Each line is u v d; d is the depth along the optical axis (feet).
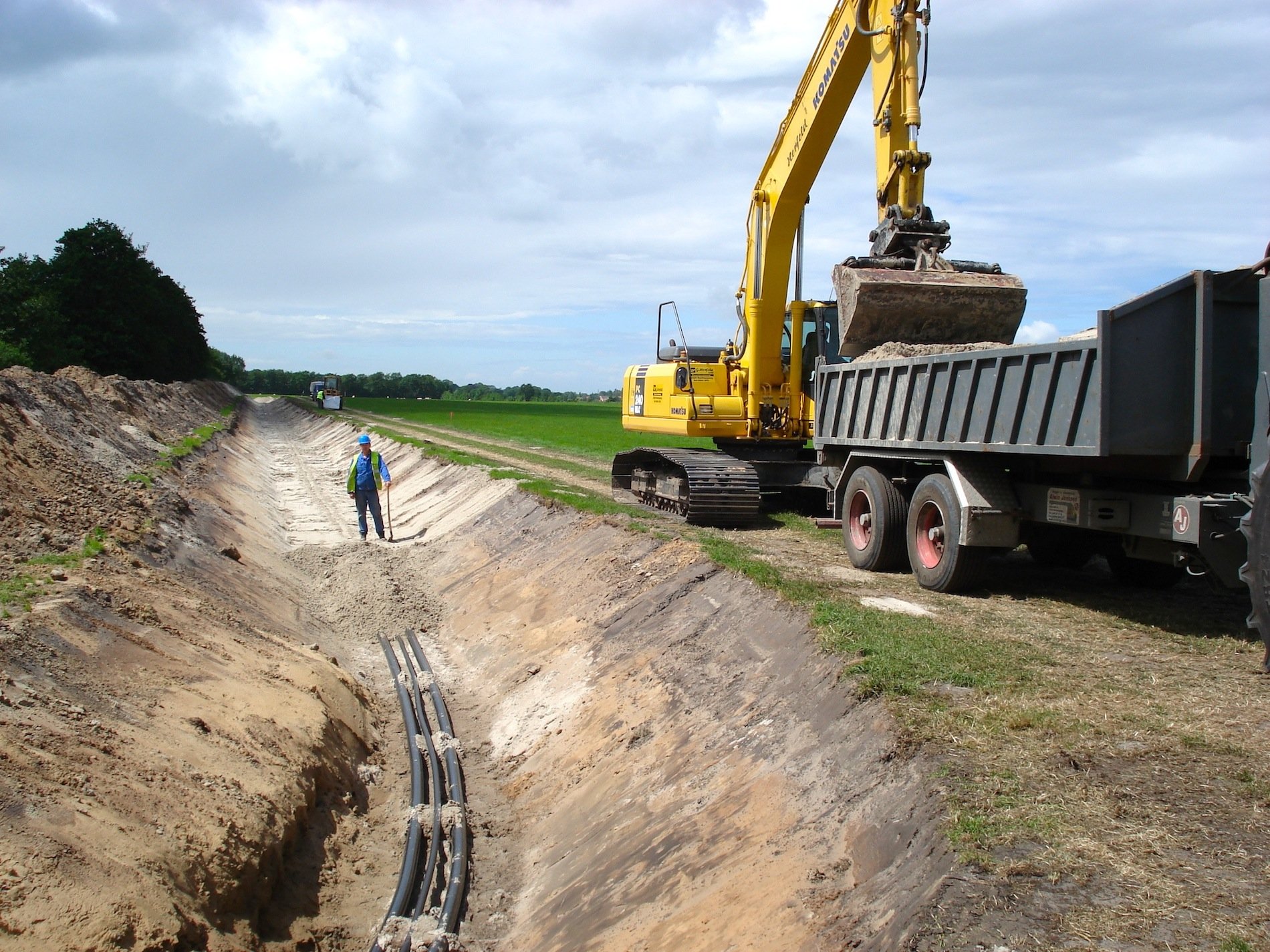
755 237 50.03
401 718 33.50
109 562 32.14
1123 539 27.68
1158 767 16.53
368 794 27.17
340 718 29.66
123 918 15.34
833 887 15.24
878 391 35.78
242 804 20.97
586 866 21.50
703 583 32.42
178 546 39.91
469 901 22.33
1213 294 23.18
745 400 52.21
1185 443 23.75
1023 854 13.75
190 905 17.16
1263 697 20.31
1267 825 14.38
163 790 19.49
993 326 37.29
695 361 55.88
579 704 30.09
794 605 26.78
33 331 163.32
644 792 23.06
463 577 51.39
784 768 19.72
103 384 85.25
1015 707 19.35
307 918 20.40
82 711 20.70
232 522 54.65
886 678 20.70
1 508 33.60
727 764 21.54
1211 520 22.95
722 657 26.86
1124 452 23.50
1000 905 12.66
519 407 355.15
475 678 37.78
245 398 381.81
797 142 45.11
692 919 16.83
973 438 29.53
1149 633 26.37
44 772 17.57
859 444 37.42
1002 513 30.12
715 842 18.92
